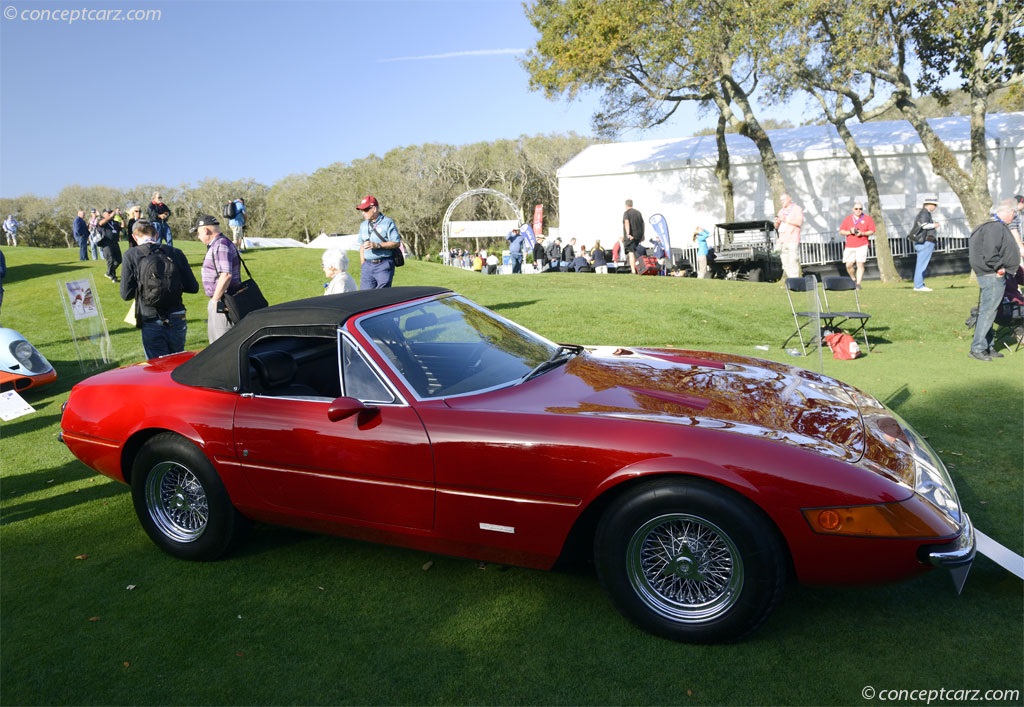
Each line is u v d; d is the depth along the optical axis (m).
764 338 9.24
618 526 2.85
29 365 7.77
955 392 6.31
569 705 2.57
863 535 2.59
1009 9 17.11
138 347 10.32
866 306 11.37
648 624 2.91
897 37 18.55
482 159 76.81
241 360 3.67
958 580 2.92
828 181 26.80
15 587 3.68
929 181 26.03
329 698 2.69
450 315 3.95
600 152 32.44
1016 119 26.38
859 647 2.79
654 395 3.23
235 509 3.74
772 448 2.72
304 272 18.27
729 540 2.71
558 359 3.85
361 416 3.27
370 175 73.38
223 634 3.15
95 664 2.99
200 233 6.25
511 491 2.98
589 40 20.08
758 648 2.82
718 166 26.17
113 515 4.57
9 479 5.35
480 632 3.05
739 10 18.08
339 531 3.52
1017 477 4.33
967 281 18.64
